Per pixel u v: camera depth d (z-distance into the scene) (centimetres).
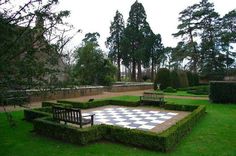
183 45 4175
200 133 778
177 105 1311
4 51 435
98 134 686
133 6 4281
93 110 1318
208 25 4034
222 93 1553
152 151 602
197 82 3509
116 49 4494
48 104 1263
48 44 493
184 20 4138
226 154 574
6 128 845
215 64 3947
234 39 3722
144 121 1005
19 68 448
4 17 451
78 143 650
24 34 462
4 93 444
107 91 2702
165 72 2656
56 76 562
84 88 2103
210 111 1251
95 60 2791
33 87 491
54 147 630
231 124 916
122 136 665
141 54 4106
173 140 632
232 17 3906
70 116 741
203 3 4022
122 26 4475
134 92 2617
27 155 570
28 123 937
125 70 5706
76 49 2912
